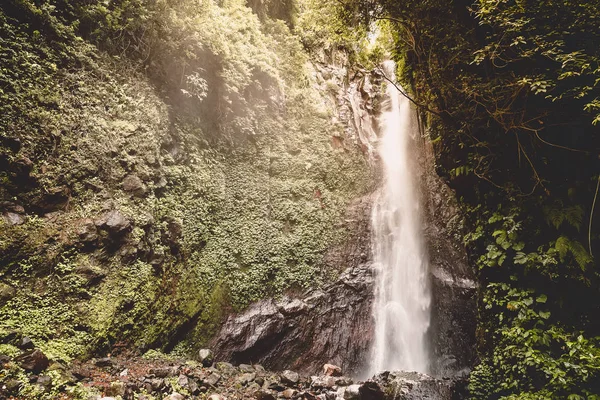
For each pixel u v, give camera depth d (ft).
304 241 32.12
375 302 31.89
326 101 44.06
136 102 23.38
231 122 31.01
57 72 19.85
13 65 17.99
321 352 27.30
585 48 17.98
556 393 17.17
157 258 21.81
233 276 26.68
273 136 34.99
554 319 20.11
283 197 33.06
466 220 28.22
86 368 16.14
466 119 24.57
